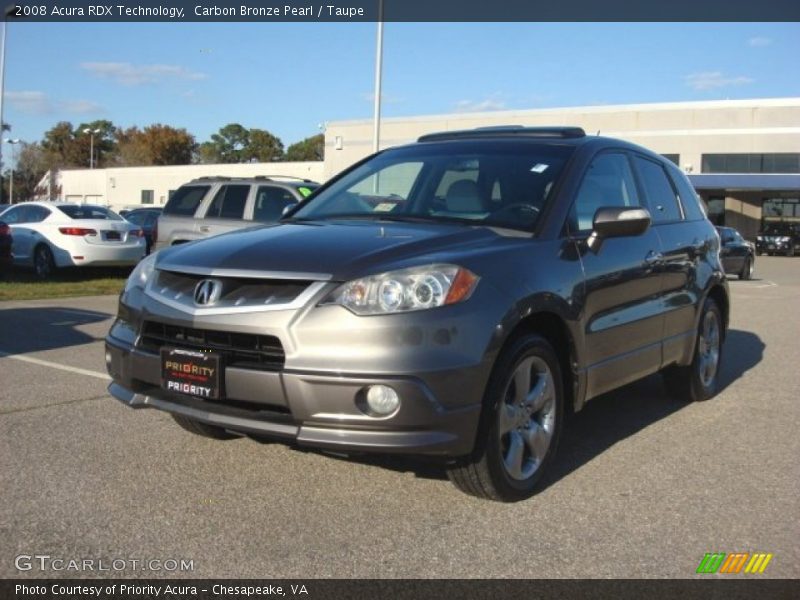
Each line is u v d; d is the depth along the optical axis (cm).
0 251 1479
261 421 356
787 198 4612
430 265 359
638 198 536
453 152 512
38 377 653
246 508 383
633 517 383
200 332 374
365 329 340
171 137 10081
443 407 346
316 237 402
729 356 849
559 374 420
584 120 4584
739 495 416
